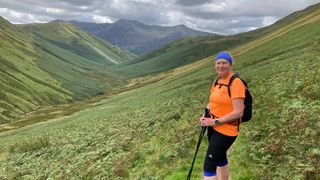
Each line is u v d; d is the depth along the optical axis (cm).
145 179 1294
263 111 1688
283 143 1148
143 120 2942
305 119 1252
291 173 948
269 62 5172
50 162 2362
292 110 1421
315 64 2505
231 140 761
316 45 4772
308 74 2089
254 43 12962
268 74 3152
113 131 2853
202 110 2370
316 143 1062
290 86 1958
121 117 4175
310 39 6084
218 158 770
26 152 3102
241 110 735
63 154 2464
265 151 1161
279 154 1117
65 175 1805
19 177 2239
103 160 1756
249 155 1171
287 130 1244
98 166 1659
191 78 9188
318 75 1947
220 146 760
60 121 8131
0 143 5931
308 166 942
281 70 3088
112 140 2312
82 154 2191
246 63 6825
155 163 1434
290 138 1174
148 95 8638
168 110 3106
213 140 771
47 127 6862
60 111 13575
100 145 2328
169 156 1443
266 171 1028
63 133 4181
